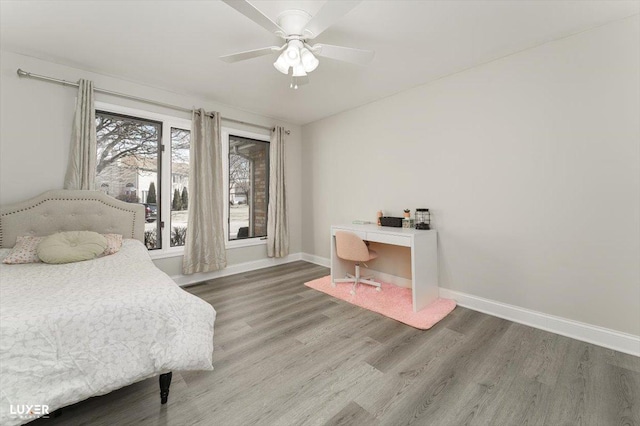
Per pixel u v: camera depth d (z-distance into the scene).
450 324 2.26
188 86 2.99
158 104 3.05
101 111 2.75
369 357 1.78
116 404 1.36
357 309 2.58
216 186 3.45
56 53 2.32
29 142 2.36
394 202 3.22
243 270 3.88
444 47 2.21
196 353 1.29
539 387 1.48
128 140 2.95
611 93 1.86
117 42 2.16
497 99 2.38
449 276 2.74
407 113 3.06
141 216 2.84
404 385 1.51
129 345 1.20
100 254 2.17
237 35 2.07
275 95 3.24
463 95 2.60
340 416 1.29
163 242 3.15
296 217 4.53
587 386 1.49
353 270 3.53
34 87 2.38
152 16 1.85
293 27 1.80
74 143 2.52
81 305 1.18
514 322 2.28
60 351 1.08
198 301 1.43
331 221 4.07
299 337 2.05
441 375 1.59
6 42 2.16
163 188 3.14
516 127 2.28
